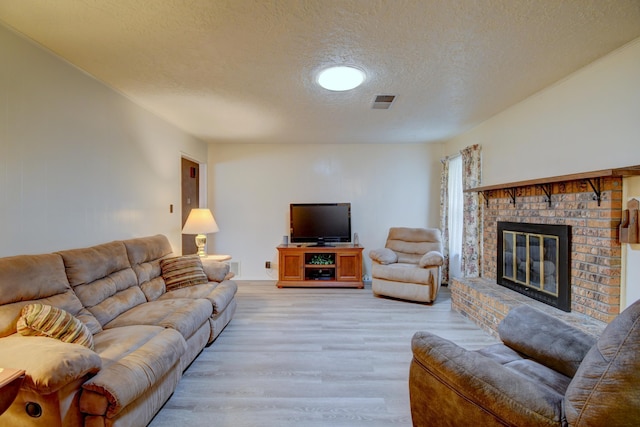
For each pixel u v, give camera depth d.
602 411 0.90
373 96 2.92
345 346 2.63
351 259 4.59
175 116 3.53
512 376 1.15
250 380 2.12
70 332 1.50
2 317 1.49
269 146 5.09
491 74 2.43
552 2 1.58
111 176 2.70
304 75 2.46
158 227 3.51
